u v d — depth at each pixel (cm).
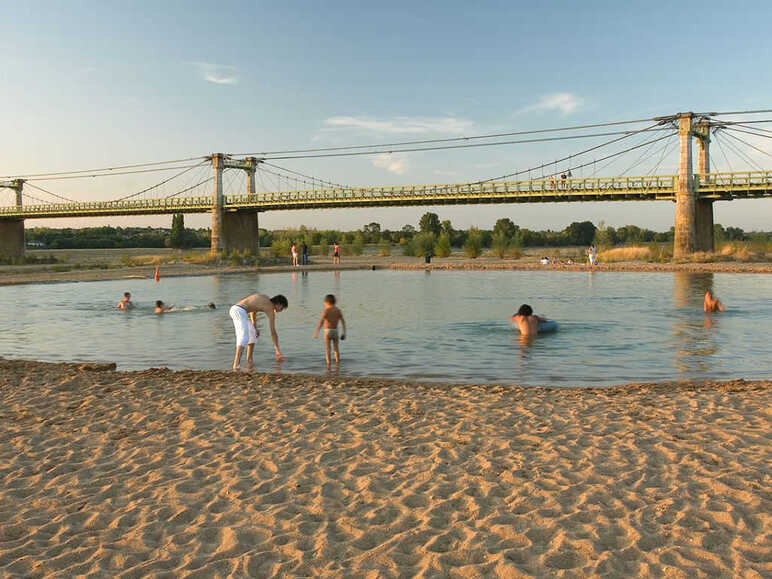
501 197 5953
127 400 845
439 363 1158
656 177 5316
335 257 5869
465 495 500
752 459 564
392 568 388
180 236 12069
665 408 764
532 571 379
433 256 7156
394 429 690
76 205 8538
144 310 2098
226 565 397
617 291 2703
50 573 390
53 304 2322
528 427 691
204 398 852
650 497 487
